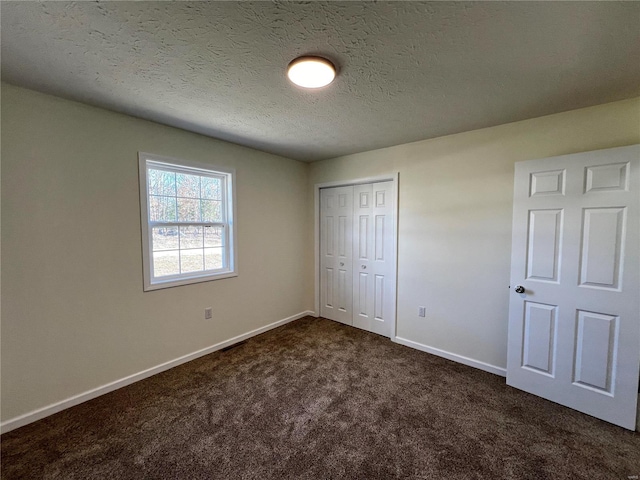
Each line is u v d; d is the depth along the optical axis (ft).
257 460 5.02
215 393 7.05
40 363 6.11
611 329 5.95
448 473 4.75
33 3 3.48
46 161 6.08
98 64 4.90
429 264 9.30
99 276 6.91
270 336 10.79
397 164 9.96
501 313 7.92
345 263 12.03
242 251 10.31
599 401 6.08
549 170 6.61
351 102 6.37
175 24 3.87
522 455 5.12
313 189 12.87
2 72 5.18
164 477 4.69
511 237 7.45
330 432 5.70
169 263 8.49
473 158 8.28
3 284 5.66
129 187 7.34
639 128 6.06
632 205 5.67
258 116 7.22
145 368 7.80
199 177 9.18
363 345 9.95
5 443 5.39
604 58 4.66
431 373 8.02
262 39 4.20
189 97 6.17
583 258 6.24
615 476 4.68
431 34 4.09
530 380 7.02
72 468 4.85
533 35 4.10
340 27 3.94
